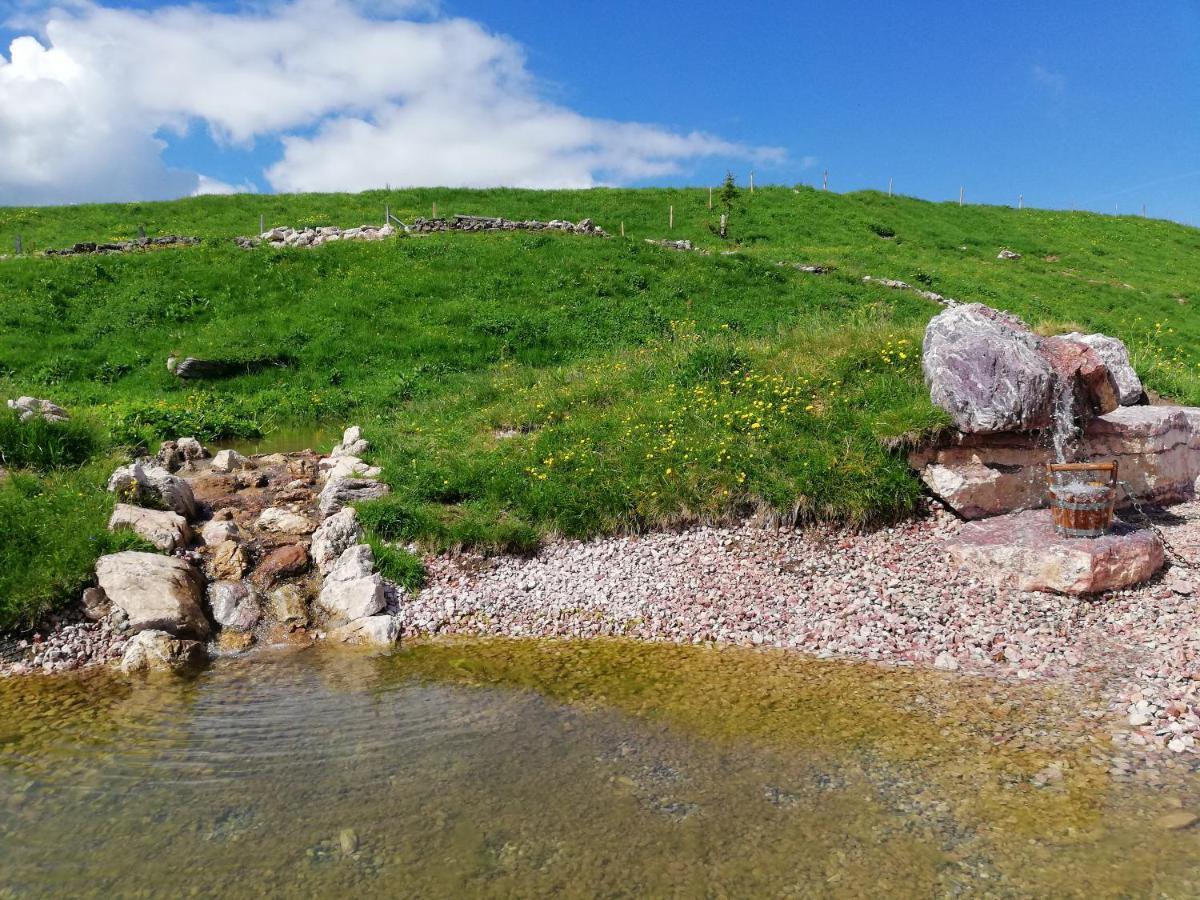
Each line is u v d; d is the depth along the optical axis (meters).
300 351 22.44
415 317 24.55
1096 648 7.51
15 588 8.10
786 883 4.30
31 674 7.41
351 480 11.55
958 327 11.01
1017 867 4.41
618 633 8.47
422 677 7.34
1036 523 9.56
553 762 5.66
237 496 11.80
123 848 4.65
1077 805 4.99
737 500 10.54
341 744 5.96
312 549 9.85
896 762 5.60
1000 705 6.50
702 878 4.35
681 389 13.62
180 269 27.83
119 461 11.62
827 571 9.31
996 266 37.62
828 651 7.84
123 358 21.97
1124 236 47.16
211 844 4.69
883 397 11.53
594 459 11.69
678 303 26.09
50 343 22.77
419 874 4.39
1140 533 9.05
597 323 24.22
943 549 9.52
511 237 32.31
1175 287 37.34
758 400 12.23
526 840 4.71
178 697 6.88
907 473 10.39
